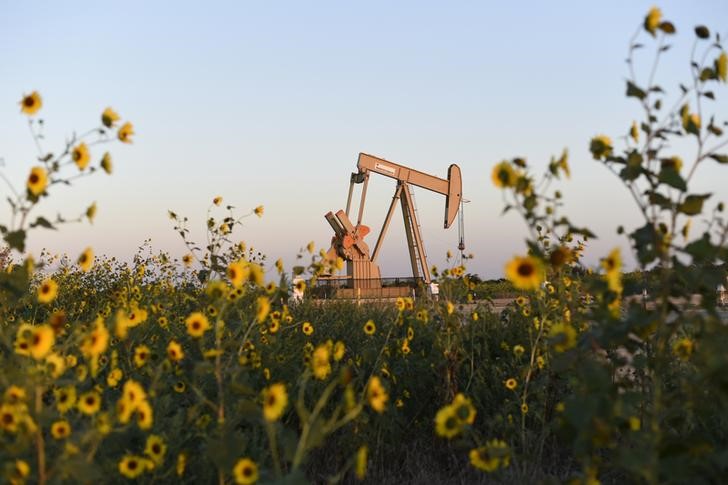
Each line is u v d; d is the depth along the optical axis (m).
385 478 5.23
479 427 5.84
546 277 5.40
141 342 6.12
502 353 6.89
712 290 3.31
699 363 3.24
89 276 12.56
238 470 3.06
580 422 2.94
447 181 41.53
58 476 2.96
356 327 7.98
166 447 3.89
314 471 5.18
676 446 2.96
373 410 5.61
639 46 3.46
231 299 4.55
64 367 3.77
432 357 6.49
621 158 3.49
